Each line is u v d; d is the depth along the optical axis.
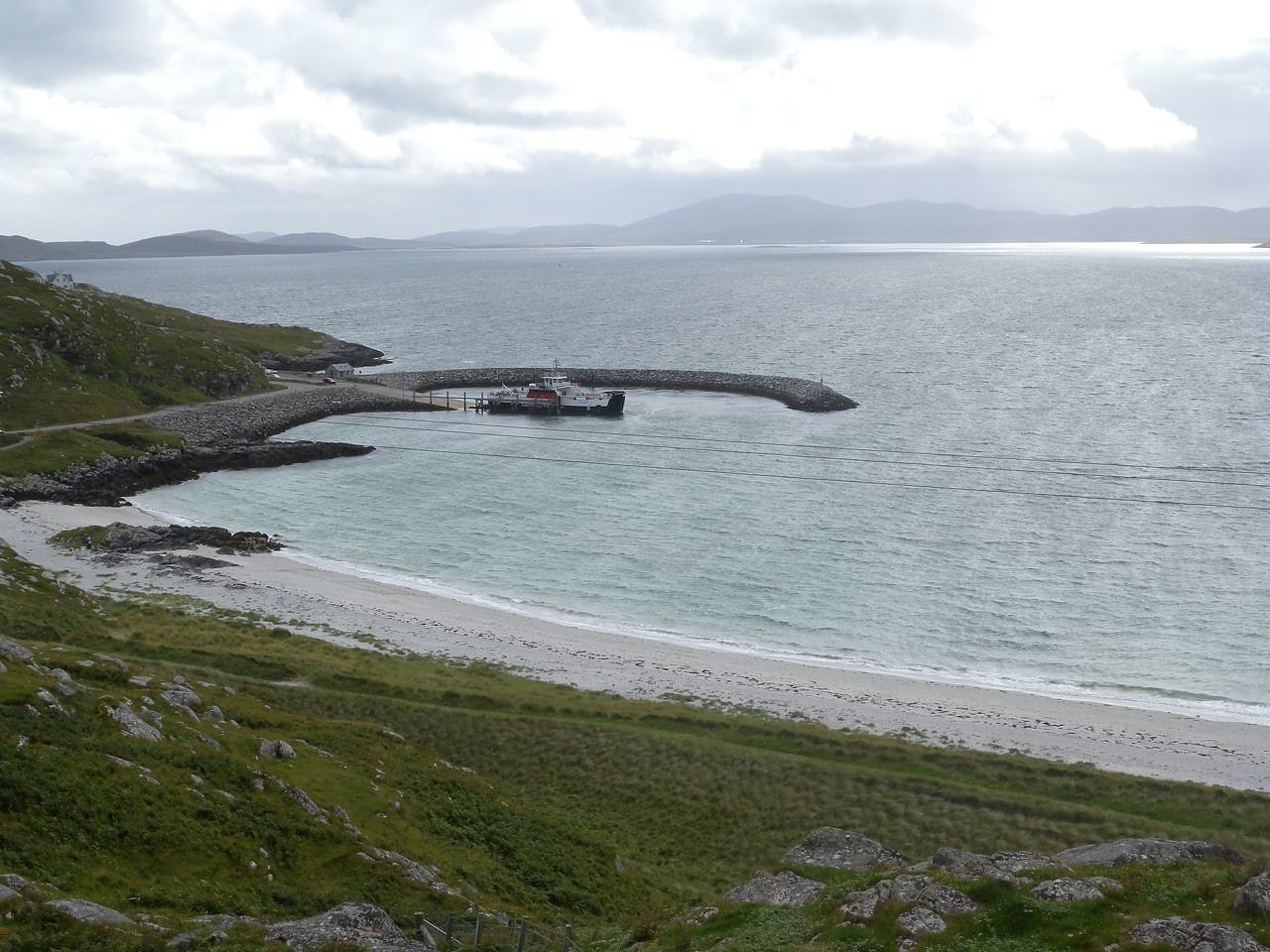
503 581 88.69
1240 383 169.88
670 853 46.12
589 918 37.56
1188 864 28.80
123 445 129.50
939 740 58.78
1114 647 73.12
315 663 65.75
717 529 101.81
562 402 163.62
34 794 30.84
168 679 50.62
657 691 65.81
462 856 39.94
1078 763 55.69
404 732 55.91
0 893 24.75
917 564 90.38
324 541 100.44
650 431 148.75
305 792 38.75
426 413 168.12
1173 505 105.19
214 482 124.50
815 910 28.80
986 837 45.38
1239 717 62.34
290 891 31.36
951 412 154.25
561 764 53.81
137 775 34.28
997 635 75.56
